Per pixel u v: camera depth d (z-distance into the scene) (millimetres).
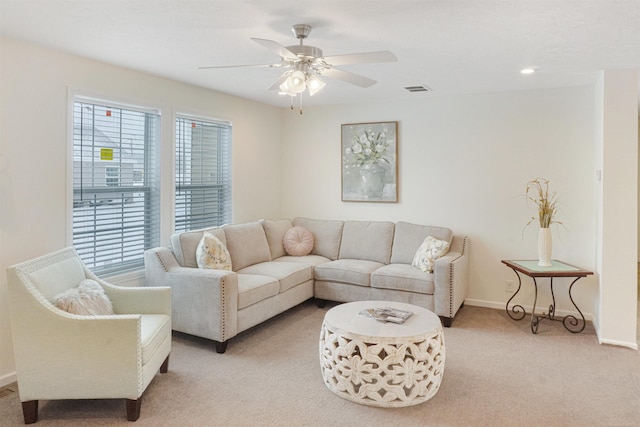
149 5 2391
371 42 2994
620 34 2797
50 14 2516
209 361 3350
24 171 3037
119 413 2611
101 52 3266
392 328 2795
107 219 3740
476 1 2305
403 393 2639
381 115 5316
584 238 4387
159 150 4121
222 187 5031
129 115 3898
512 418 2531
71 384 2490
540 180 4559
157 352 2828
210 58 3434
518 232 4672
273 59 3469
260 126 5508
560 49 3127
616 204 3668
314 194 5789
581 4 2328
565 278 4488
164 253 3826
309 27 2693
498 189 4746
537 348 3619
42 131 3139
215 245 3943
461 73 3863
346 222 5352
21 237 3033
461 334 3955
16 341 2469
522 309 4617
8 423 2502
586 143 4355
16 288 2449
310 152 5785
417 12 2463
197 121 4637
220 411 2619
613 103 3664
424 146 5102
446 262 4102
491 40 2936
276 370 3193
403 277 4293
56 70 3217
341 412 2607
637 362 3334
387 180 5301
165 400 2746
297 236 5277
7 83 2926
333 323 2896
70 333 2469
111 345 2475
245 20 2605
